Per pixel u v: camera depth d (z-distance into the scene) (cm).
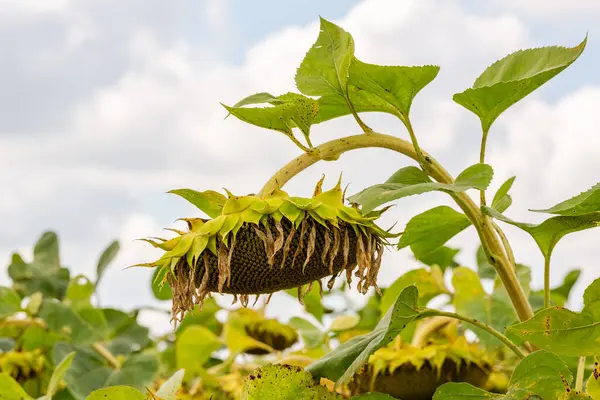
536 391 138
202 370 206
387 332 139
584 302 132
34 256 256
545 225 140
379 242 136
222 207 136
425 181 142
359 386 159
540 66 141
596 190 137
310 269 134
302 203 133
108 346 217
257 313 212
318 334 213
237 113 141
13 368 198
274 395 139
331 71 144
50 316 208
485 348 185
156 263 134
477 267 215
